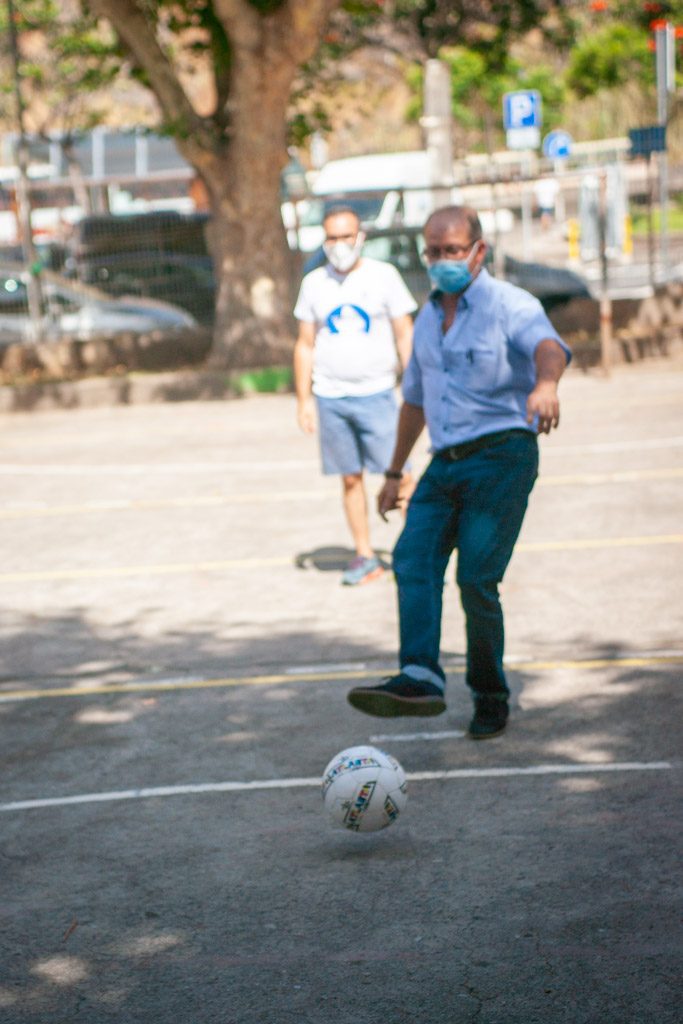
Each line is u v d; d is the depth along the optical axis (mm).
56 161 40344
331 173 30500
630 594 10406
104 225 25688
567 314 25781
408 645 7258
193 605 10906
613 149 37000
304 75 27062
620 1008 4832
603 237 22766
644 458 15719
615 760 7223
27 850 6500
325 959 5309
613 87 39438
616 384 22031
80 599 11281
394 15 30969
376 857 6211
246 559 12273
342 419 10984
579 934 5383
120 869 6230
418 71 41344
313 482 15578
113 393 23312
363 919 5621
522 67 43219
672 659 8875
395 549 7504
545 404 6898
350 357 10812
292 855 6285
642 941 5297
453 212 7320
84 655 9773
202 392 23422
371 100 38438
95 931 5641
